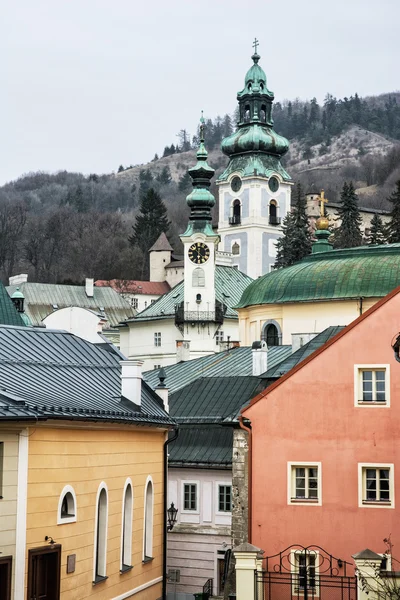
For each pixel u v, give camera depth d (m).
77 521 70.88
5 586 63.03
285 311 151.50
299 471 83.19
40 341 85.75
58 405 68.56
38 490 65.88
